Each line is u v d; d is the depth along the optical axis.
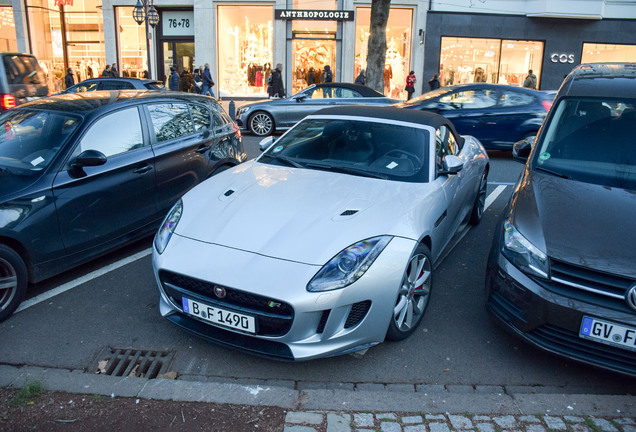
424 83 19.98
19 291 3.57
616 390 3.01
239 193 3.59
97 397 2.72
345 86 12.17
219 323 2.93
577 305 2.80
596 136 3.88
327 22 19.64
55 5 20.91
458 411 2.69
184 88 20.62
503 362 3.24
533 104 9.90
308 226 3.12
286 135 4.65
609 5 19.31
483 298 4.10
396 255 3.05
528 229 3.12
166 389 2.79
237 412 2.64
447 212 4.05
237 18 19.83
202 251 3.04
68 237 3.90
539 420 2.63
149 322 3.57
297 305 2.73
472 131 10.08
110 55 20.70
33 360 3.10
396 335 3.28
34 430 2.48
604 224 3.03
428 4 19.31
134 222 4.52
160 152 4.75
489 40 19.72
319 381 2.99
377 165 4.02
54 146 4.02
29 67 10.56
